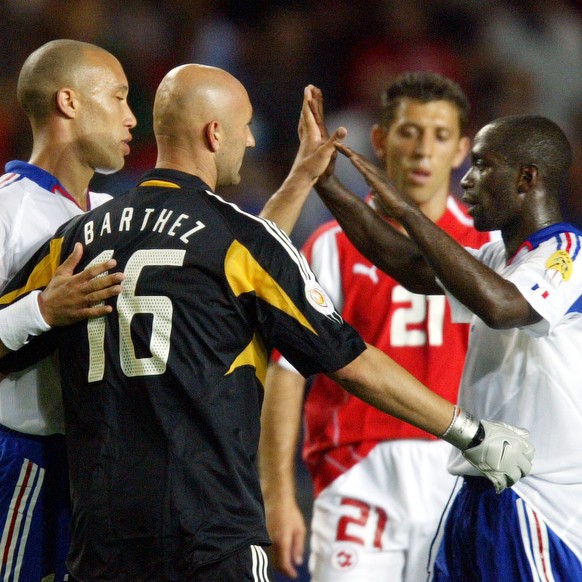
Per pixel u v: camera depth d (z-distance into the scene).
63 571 12.17
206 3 33.75
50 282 10.75
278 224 12.32
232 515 10.20
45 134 12.52
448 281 11.02
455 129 15.27
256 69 32.72
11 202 12.04
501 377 11.61
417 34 33.34
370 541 14.65
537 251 11.38
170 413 10.22
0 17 32.50
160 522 10.11
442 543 12.08
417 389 10.73
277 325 10.38
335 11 33.50
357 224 12.89
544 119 11.82
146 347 10.28
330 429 15.00
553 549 11.35
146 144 30.70
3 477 11.94
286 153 31.50
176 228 10.48
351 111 31.48
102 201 13.34
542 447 11.40
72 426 10.70
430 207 15.30
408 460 14.66
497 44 33.19
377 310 15.02
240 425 10.39
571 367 11.38
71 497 10.78
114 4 33.19
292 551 14.45
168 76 11.10
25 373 11.87
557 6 34.00
